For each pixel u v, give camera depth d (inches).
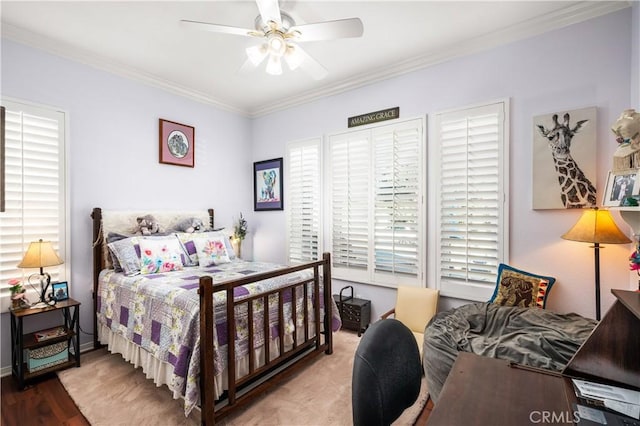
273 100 156.9
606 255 85.0
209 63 117.5
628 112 59.6
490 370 44.5
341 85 134.6
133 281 94.5
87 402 78.9
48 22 91.4
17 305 90.0
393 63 118.2
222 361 72.9
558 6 85.7
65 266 105.2
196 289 82.0
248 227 173.9
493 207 100.3
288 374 87.8
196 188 147.7
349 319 125.4
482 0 82.9
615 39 82.6
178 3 83.4
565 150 88.4
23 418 73.9
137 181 125.6
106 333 105.8
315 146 146.3
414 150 116.8
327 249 143.0
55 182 103.6
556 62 90.5
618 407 35.8
